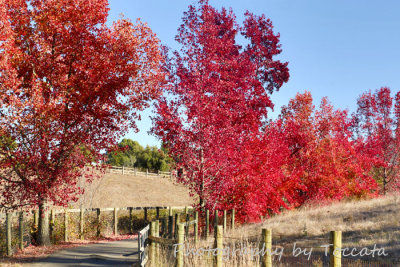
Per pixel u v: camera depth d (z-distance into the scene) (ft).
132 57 57.82
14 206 55.98
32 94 52.26
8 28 49.42
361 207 65.36
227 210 69.82
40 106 51.75
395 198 70.08
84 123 57.31
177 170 58.75
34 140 54.24
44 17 55.16
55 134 54.95
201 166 56.29
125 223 87.81
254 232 56.08
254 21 104.83
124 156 258.37
